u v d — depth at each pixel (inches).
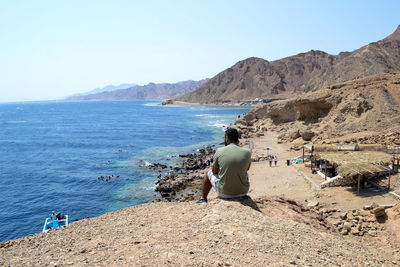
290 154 1565.0
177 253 157.3
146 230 192.9
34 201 1171.9
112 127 3850.9
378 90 1884.8
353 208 641.6
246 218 203.9
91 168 1672.0
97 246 169.8
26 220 997.8
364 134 1440.7
